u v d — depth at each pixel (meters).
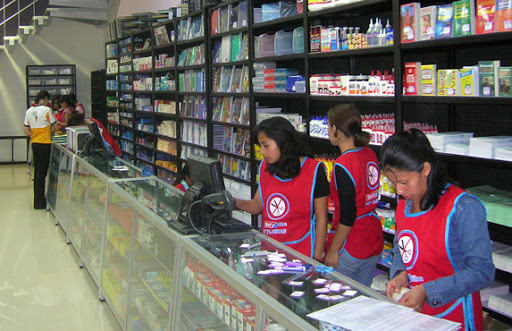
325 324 1.52
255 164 5.54
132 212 3.56
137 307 3.44
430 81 3.24
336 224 2.95
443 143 3.21
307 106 4.45
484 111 3.51
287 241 2.84
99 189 4.71
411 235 1.97
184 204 2.72
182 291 2.61
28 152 12.82
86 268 5.38
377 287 3.85
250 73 5.44
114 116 11.61
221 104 6.42
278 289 1.86
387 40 3.57
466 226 1.81
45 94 8.43
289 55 4.68
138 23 9.57
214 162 2.59
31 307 4.51
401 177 1.81
